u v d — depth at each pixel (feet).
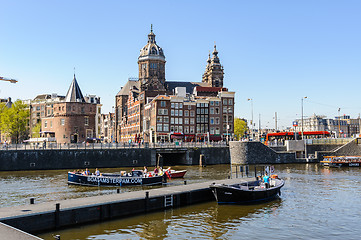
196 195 99.96
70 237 65.46
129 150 214.48
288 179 156.25
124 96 433.89
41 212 67.62
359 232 71.20
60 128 286.87
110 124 533.96
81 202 78.23
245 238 67.05
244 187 107.14
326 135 301.43
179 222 77.92
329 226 75.66
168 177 156.66
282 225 76.33
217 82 422.00
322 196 111.65
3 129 294.66
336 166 221.25
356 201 103.14
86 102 296.10
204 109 311.88
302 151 267.80
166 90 379.96
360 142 256.32
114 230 70.64
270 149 246.68
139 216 82.28
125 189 122.62
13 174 173.37
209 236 68.03
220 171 191.72
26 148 197.88
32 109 376.48
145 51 421.59
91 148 206.49
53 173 177.88
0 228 56.54
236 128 437.58
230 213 87.20
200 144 246.68
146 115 328.08
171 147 228.84
